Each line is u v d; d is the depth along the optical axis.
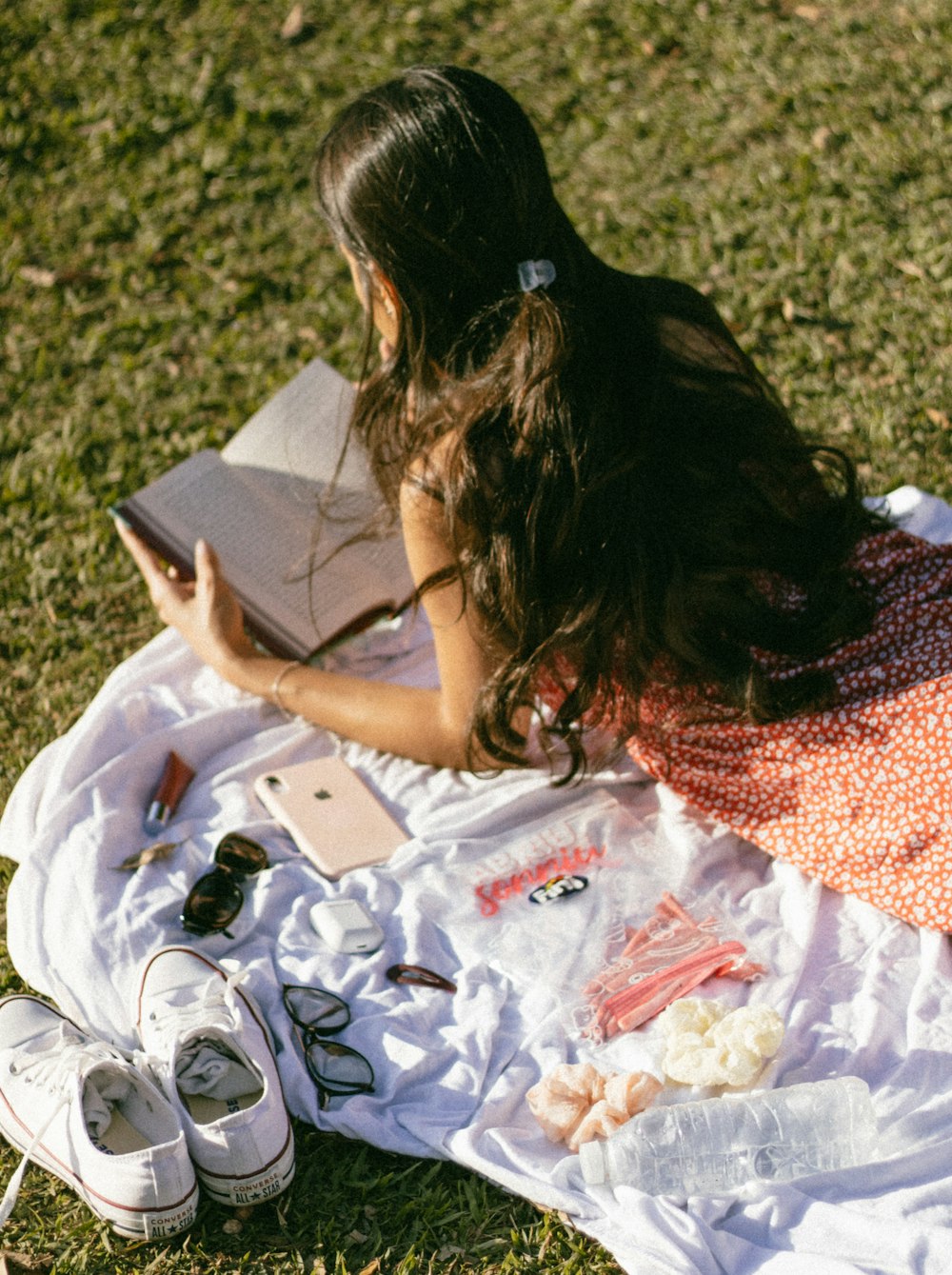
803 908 2.46
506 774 2.79
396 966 2.41
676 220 4.54
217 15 5.52
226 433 3.88
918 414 3.78
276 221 4.66
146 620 3.37
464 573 2.34
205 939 2.46
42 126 5.11
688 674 2.42
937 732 2.30
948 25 5.11
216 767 2.85
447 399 2.25
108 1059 2.12
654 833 2.67
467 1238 2.07
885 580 2.49
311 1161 2.18
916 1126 2.09
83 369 4.16
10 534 3.62
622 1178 2.05
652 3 5.38
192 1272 2.04
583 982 2.39
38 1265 2.07
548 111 5.02
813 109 4.87
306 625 2.98
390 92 2.21
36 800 2.79
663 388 2.29
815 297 4.18
